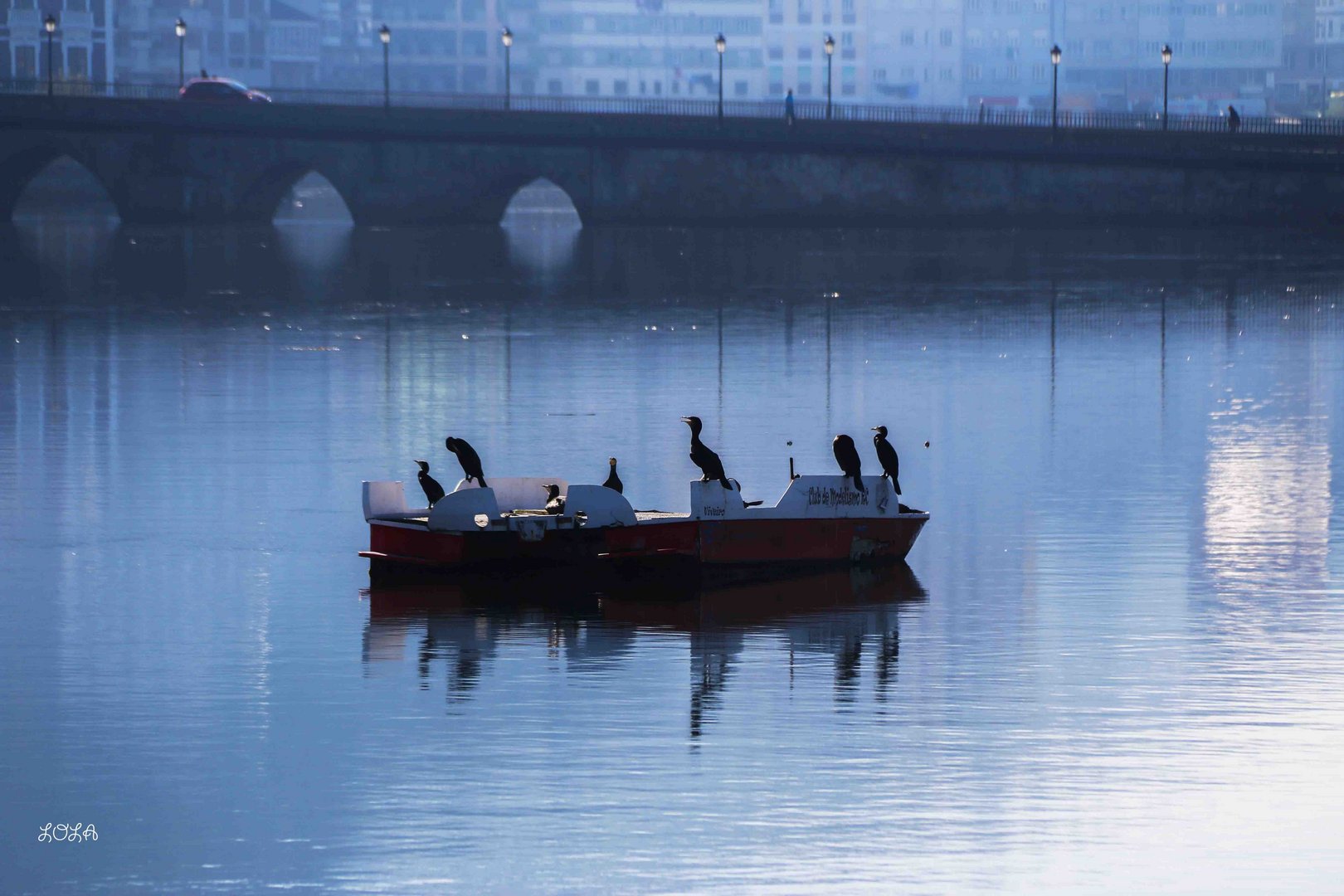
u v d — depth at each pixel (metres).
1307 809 49.62
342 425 120.62
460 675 62.16
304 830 48.31
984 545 83.56
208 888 45.28
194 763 53.41
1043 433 118.44
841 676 61.94
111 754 54.28
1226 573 77.75
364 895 44.84
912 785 51.41
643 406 130.25
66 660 64.19
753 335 181.25
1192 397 136.38
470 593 74.06
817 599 73.00
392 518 78.31
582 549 75.94
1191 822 48.78
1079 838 47.75
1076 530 87.12
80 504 92.94
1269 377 148.25
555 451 109.00
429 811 49.78
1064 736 55.44
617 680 61.50
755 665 63.47
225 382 144.50
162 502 93.44
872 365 156.25
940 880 45.41
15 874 46.06
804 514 77.44
